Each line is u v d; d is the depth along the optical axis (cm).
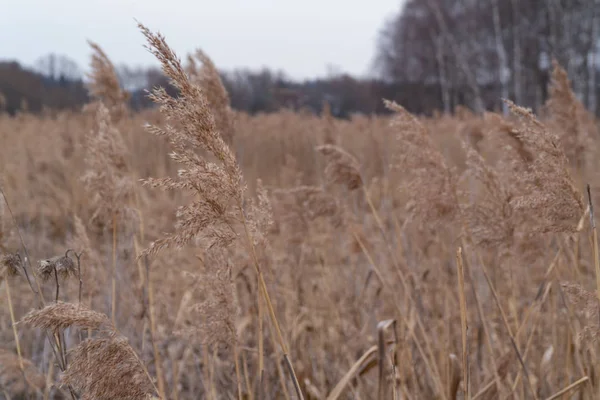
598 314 206
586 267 393
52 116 1354
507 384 300
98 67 381
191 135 171
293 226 396
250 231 196
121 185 301
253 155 852
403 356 311
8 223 258
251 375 320
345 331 369
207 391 283
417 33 3203
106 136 306
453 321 357
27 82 2312
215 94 299
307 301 409
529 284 367
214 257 231
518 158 270
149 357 348
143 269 308
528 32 2514
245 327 335
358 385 293
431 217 281
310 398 335
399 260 377
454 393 281
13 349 361
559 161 215
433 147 282
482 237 265
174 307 414
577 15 2323
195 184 171
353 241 396
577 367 290
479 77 2814
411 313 322
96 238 421
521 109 222
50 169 847
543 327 348
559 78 347
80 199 607
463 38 2852
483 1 2778
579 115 357
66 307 180
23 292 417
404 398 277
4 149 1000
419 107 3241
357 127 1018
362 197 517
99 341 180
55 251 548
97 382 178
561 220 218
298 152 880
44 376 311
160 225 529
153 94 168
